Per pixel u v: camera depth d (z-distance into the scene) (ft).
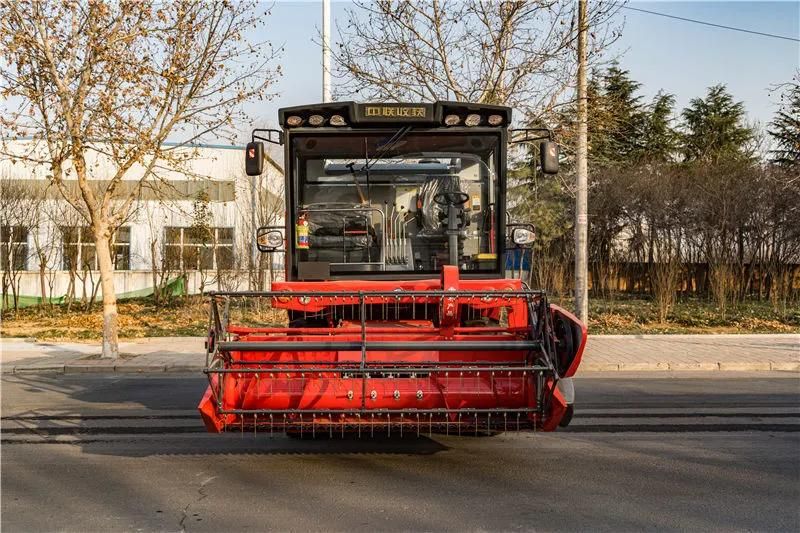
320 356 20.04
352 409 18.92
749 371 42.93
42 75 45.19
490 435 24.95
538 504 17.70
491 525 16.24
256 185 86.89
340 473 20.54
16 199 85.20
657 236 89.25
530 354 19.56
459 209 24.66
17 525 16.46
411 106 24.34
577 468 20.94
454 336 20.40
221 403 18.70
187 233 90.27
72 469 21.26
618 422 27.40
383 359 19.83
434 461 21.79
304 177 24.73
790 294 79.25
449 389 19.25
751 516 16.80
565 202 94.02
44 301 86.63
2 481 20.04
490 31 54.08
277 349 19.07
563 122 54.39
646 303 78.33
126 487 19.38
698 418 28.19
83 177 46.80
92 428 27.02
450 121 24.49
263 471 20.84
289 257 24.67
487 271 24.70
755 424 27.09
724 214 81.25
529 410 18.48
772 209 80.53
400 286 23.03
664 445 23.73
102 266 47.80
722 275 71.87
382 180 24.72
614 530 15.90
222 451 23.27
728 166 87.15
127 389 37.37
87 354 50.29
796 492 18.63
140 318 72.95
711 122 137.69
